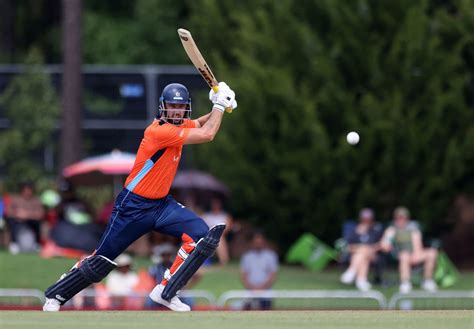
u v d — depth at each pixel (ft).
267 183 282.97
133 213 120.78
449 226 291.58
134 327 96.89
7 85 361.10
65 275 123.44
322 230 283.38
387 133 273.13
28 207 286.05
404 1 280.92
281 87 276.21
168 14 442.09
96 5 460.14
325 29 289.94
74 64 300.81
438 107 276.21
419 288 251.60
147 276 209.97
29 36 440.45
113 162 284.41
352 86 284.20
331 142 281.95
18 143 335.26
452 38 286.25
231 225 289.74
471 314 111.65
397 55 277.85
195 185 276.00
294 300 228.84
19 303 213.05
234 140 285.43
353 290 245.24
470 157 277.64
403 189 280.92
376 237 250.78
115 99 368.48
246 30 287.89
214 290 240.12
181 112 122.01
